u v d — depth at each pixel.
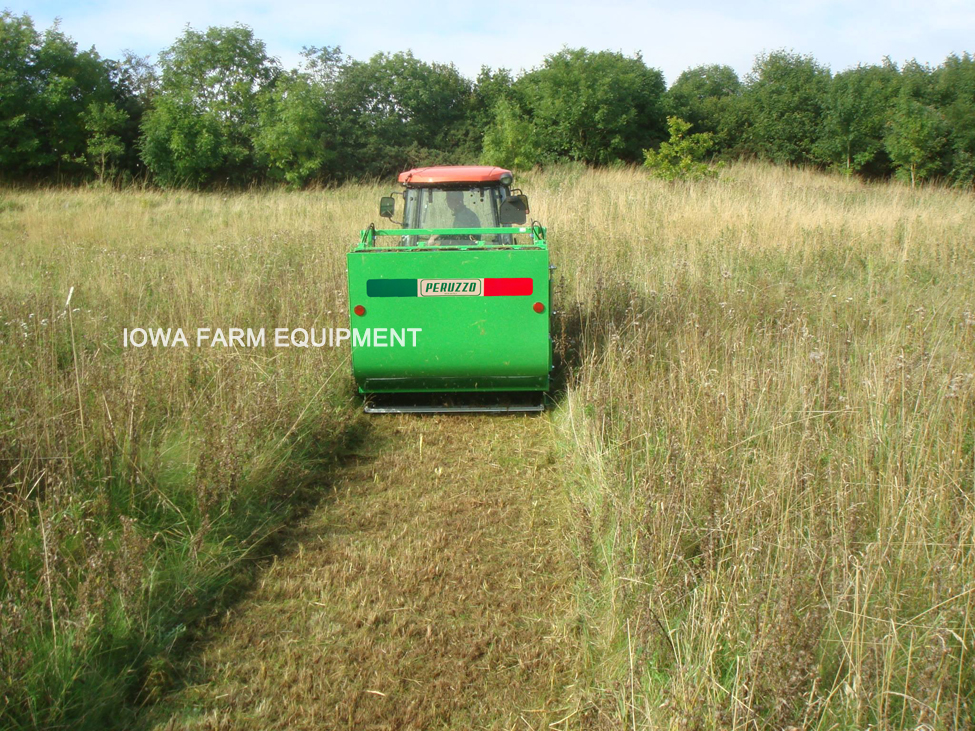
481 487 5.39
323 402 6.35
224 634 3.81
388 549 4.57
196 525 4.58
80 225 14.83
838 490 4.00
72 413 5.05
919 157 24.42
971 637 3.12
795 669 2.86
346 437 6.20
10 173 26.59
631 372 6.43
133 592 3.74
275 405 5.64
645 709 3.03
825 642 3.14
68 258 10.39
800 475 4.16
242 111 27.52
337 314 7.65
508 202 8.16
